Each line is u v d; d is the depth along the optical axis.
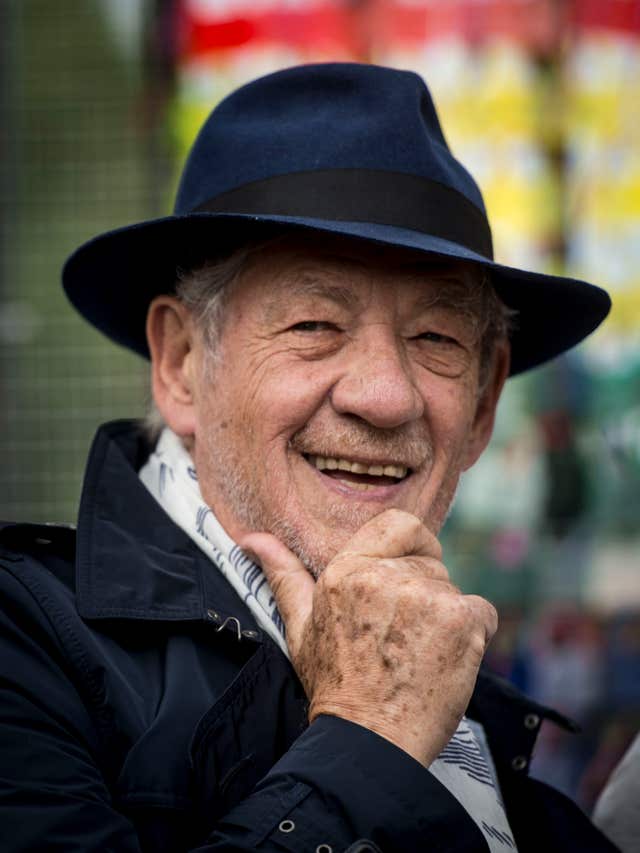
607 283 5.55
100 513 2.21
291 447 2.26
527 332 2.83
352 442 2.23
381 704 1.88
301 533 2.23
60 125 4.90
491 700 2.60
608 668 5.28
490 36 5.38
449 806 1.79
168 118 4.96
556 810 2.51
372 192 2.23
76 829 1.74
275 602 2.18
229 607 2.14
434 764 2.20
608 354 5.55
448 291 2.31
